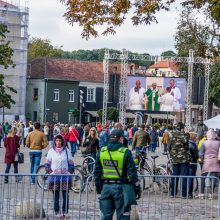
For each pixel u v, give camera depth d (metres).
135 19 21.19
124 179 11.95
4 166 32.34
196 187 15.77
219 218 14.63
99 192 12.18
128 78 66.88
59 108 98.62
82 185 15.18
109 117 94.94
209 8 20.17
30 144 23.14
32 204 14.61
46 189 14.92
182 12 60.47
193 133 22.09
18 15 93.88
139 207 14.97
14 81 93.94
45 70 98.75
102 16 20.30
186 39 61.81
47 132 55.12
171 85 67.25
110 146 12.06
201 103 62.09
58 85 98.62
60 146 16.34
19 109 93.94
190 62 62.12
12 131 23.92
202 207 15.27
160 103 67.25
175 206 14.90
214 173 20.06
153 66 117.19
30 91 99.75
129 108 67.12
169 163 22.42
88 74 101.62
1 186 14.29
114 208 12.12
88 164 22.17
